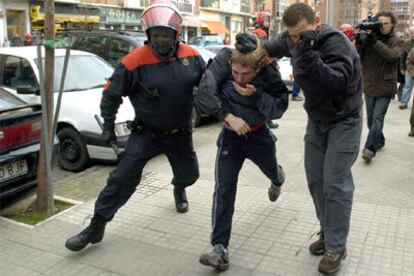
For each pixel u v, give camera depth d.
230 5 47.06
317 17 3.15
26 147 4.63
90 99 6.35
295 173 5.82
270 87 3.45
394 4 46.06
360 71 3.25
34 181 4.72
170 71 3.67
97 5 28.88
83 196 5.03
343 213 3.35
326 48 3.09
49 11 4.22
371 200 4.86
